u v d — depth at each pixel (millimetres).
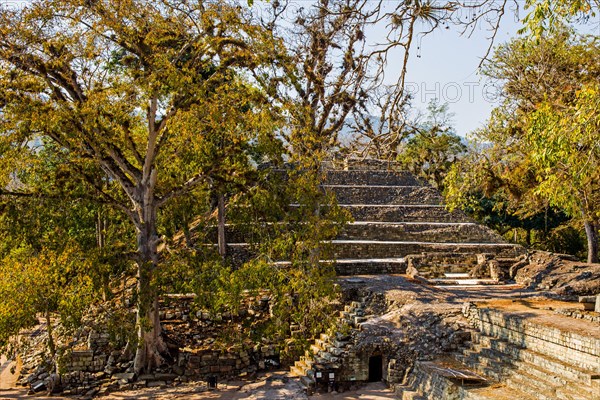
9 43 24234
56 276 24250
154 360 26969
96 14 24875
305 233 26328
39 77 24984
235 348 27266
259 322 29000
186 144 26219
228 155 26859
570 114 17359
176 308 30031
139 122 27828
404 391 23281
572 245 51719
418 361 24422
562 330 20828
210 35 25672
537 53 33031
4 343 23891
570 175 18203
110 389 25531
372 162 49594
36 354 29953
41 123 23188
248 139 26281
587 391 18094
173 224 30875
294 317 25656
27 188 27359
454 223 41906
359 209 42406
